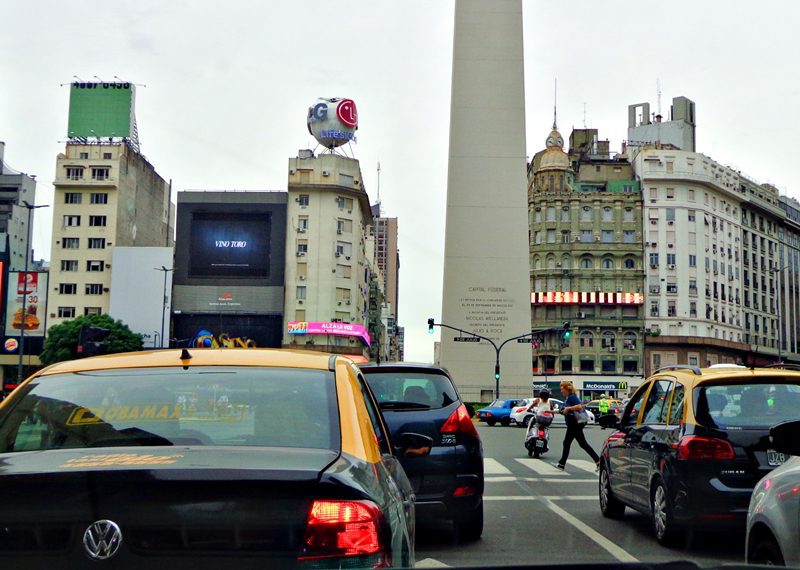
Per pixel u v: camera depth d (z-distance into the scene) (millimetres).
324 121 105125
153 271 99750
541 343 104625
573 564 2746
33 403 4066
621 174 111250
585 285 105125
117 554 2945
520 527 10273
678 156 106688
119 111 104562
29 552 2945
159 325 99062
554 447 27297
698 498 8000
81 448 3670
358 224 105062
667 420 8938
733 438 8062
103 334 17062
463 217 63375
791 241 130000
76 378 4266
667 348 103625
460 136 63875
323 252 101188
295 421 3922
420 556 8367
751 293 117188
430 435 8922
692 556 8383
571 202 106438
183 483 3021
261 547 3010
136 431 3805
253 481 3055
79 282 100688
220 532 3002
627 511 11820
